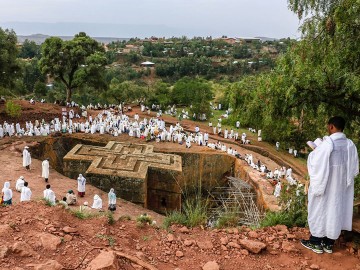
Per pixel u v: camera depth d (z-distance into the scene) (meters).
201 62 108.81
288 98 7.48
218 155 31.30
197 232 6.38
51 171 24.84
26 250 4.81
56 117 40.38
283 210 7.69
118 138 34.31
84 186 21.12
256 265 5.30
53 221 5.79
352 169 5.18
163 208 26.44
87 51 45.00
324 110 7.82
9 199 15.75
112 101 57.16
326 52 7.46
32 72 71.75
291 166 32.94
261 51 148.25
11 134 31.55
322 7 7.56
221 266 5.24
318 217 5.36
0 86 38.25
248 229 6.52
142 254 5.27
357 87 6.75
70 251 5.00
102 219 6.14
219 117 52.16
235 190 24.25
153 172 25.89
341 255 5.54
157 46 153.50
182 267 5.15
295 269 5.21
